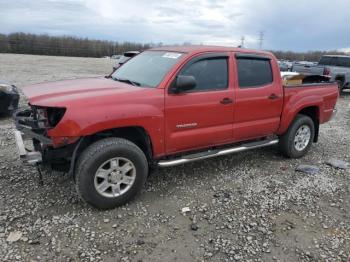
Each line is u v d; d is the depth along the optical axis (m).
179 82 4.02
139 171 4.00
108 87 4.11
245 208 4.11
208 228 3.67
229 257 3.23
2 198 4.07
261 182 4.86
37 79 16.92
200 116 4.40
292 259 3.25
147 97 3.95
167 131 4.16
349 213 4.13
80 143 3.68
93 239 3.39
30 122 3.82
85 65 31.48
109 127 3.68
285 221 3.88
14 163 5.11
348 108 11.77
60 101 3.54
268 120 5.23
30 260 3.06
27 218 3.68
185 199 4.27
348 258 3.29
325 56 15.77
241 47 5.05
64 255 3.15
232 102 4.68
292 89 5.50
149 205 4.08
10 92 7.96
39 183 4.48
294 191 4.62
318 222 3.90
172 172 5.07
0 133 6.74
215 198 4.32
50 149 3.74
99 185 3.80
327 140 7.31
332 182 4.99
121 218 3.78
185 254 3.24
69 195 4.20
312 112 6.09
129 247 3.30
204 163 5.48
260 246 3.42
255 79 5.02
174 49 4.73
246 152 6.14
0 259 3.05
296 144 5.84
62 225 3.59
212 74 4.54
